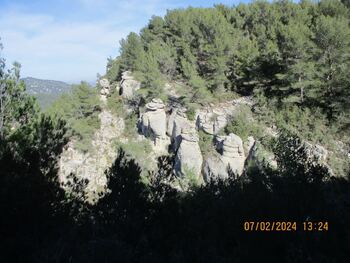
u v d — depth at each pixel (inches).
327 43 1307.8
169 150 1622.8
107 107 1971.0
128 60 2166.6
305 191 275.6
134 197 281.1
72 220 265.1
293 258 217.9
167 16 2293.3
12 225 236.2
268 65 1566.2
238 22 2092.8
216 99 1593.3
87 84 1865.2
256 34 1950.1
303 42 1298.0
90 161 1635.1
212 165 1285.7
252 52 1630.2
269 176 315.3
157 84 1668.3
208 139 1392.7
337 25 1283.2
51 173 296.7
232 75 1731.1
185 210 292.4
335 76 1302.9
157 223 269.1
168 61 1833.2
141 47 2150.6
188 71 1627.7
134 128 1795.0
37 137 337.1
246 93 1663.4
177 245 245.8
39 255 213.3
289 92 1454.2
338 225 244.7
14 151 310.3
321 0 1907.0
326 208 261.1
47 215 251.6
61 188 286.7
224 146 1269.7
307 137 1238.3
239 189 313.9
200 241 237.6
